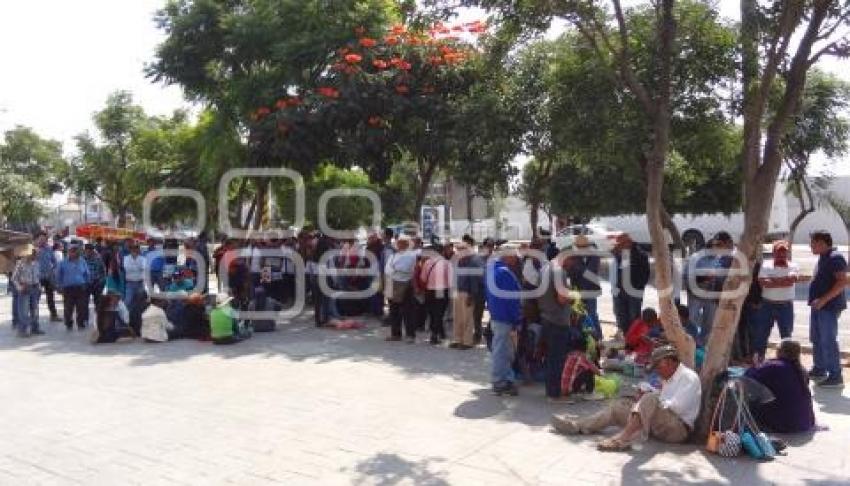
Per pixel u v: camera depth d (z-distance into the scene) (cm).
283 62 1669
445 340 1237
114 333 1238
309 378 948
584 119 1002
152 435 702
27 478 591
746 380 680
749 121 693
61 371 1000
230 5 1867
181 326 1270
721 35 895
